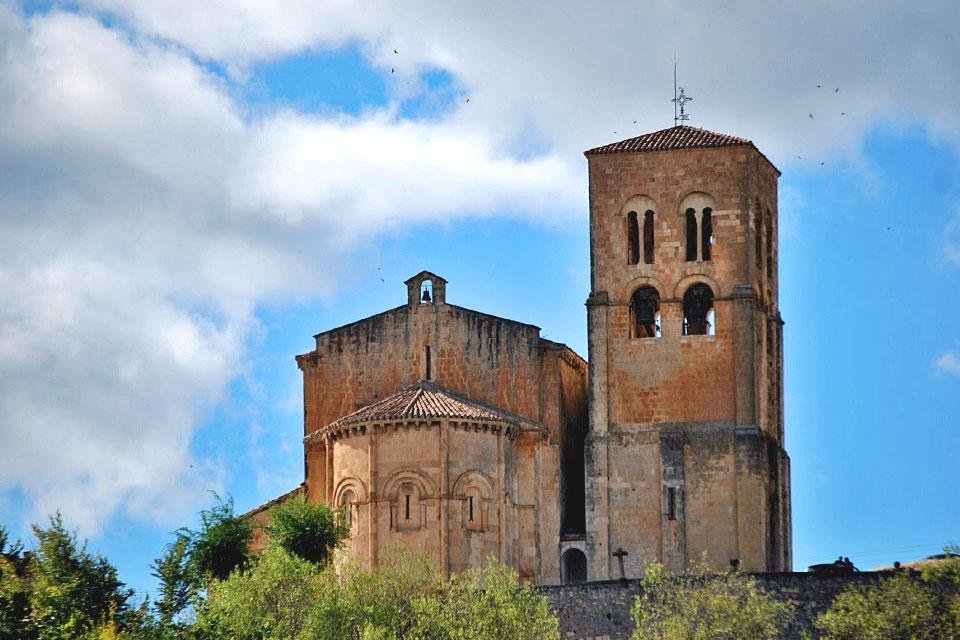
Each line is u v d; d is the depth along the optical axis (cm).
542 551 12731
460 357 13038
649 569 11219
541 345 12962
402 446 12450
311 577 11350
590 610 11331
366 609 10912
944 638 10519
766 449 12756
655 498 12662
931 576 10862
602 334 12888
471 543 12394
